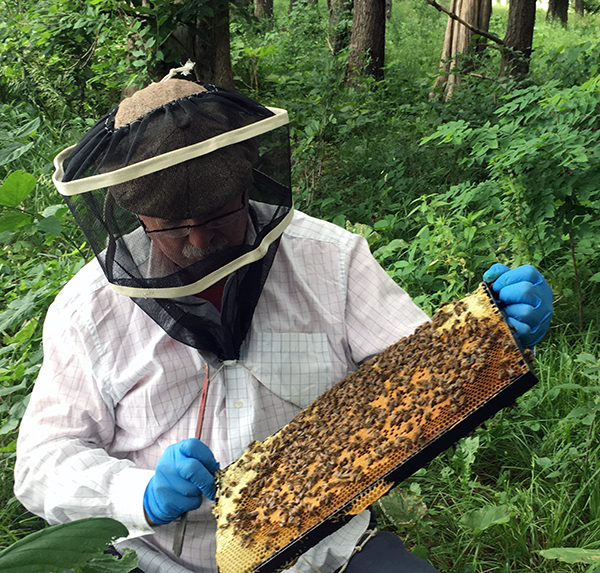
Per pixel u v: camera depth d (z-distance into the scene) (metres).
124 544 1.51
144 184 1.16
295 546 1.19
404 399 1.25
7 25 5.95
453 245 3.25
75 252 3.52
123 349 1.49
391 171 4.84
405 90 8.02
